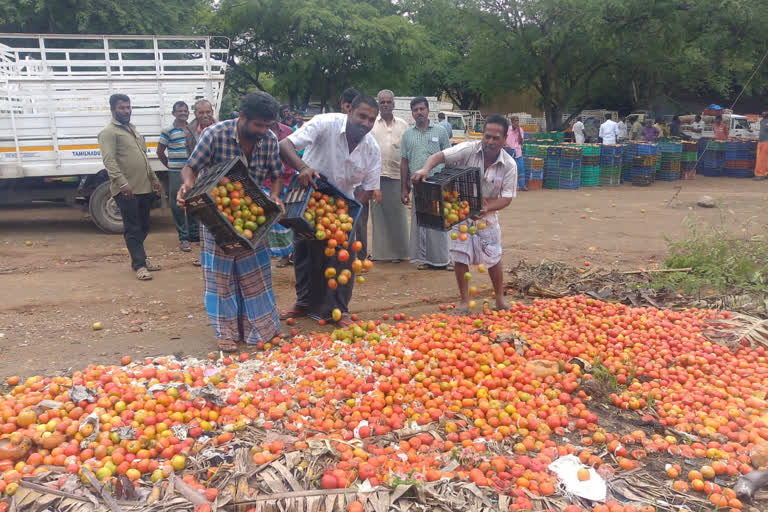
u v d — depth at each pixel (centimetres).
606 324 582
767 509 338
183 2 2275
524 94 3494
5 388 462
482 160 594
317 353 515
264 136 510
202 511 309
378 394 435
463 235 611
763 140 2020
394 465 347
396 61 2898
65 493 323
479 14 2755
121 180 746
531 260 897
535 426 405
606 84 3456
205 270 527
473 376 472
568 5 2525
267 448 365
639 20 2350
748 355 545
